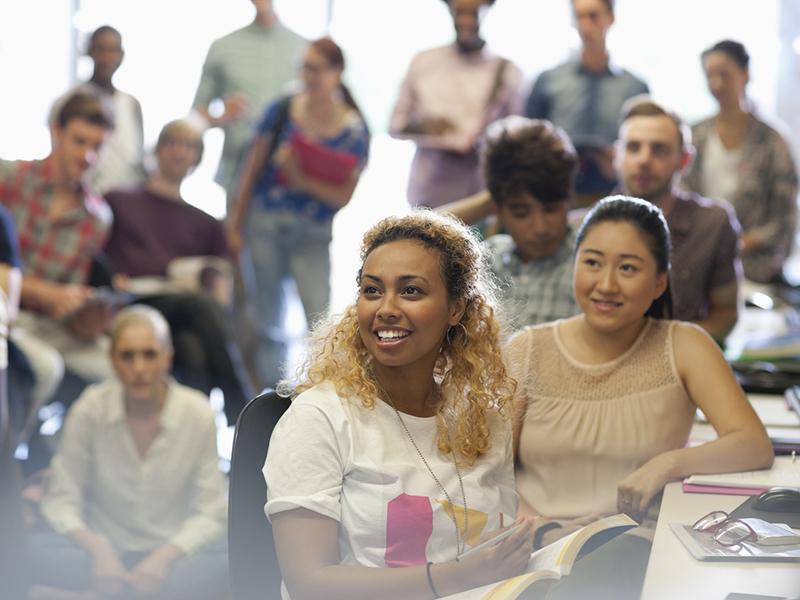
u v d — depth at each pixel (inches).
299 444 78.4
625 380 103.5
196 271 231.3
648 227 102.5
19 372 180.4
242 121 299.6
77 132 213.3
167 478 152.1
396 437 81.8
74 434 152.6
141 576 143.3
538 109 268.8
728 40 249.8
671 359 103.3
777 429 114.5
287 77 301.7
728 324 150.8
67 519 148.5
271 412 83.6
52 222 213.9
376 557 78.9
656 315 107.5
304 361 85.0
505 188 129.6
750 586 68.6
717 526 78.5
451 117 268.2
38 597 139.2
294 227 269.0
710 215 148.4
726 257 149.1
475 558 73.7
